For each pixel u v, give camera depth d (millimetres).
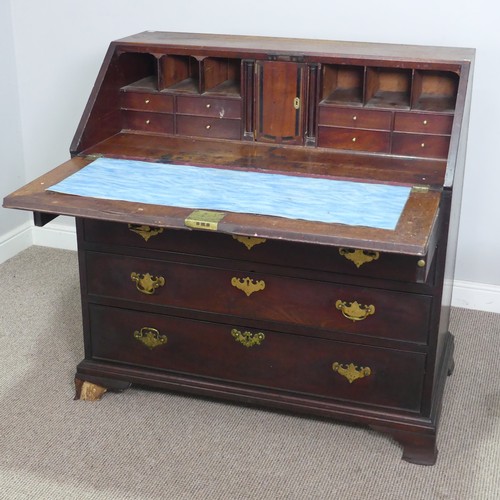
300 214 2484
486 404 3141
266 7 3674
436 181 2734
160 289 2928
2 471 2770
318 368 2861
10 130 4184
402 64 2846
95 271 2986
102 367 3107
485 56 3461
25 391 3215
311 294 2760
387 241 2309
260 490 2689
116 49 3107
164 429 2992
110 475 2760
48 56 4066
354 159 2947
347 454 2861
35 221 2736
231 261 2799
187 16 3799
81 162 2920
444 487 2705
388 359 2770
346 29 3604
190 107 3131
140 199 2604
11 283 4059
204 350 2973
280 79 2988
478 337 3609
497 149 3572
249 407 3107
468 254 3779
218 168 2867
